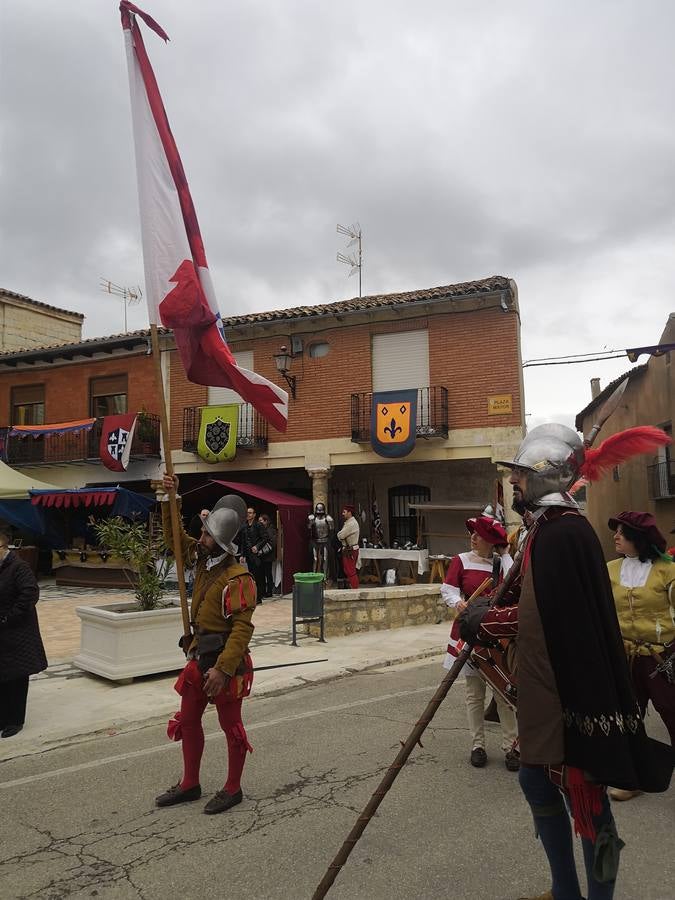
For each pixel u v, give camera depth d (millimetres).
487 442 16016
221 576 4137
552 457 2527
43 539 18859
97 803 4277
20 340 24547
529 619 2371
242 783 4539
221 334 5422
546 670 2316
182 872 3344
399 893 3086
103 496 16875
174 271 5027
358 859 3412
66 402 20938
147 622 7418
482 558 5191
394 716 6168
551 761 2258
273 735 5645
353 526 15766
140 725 6074
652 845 3543
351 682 7723
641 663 4184
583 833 2344
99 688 7102
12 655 5555
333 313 17156
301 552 16469
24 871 3410
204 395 19062
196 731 4258
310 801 4191
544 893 3002
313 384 17766
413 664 8812
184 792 4223
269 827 3828
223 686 3949
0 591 5574
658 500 21531
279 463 17938
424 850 3494
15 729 5668
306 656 8953
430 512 17922
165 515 4656
